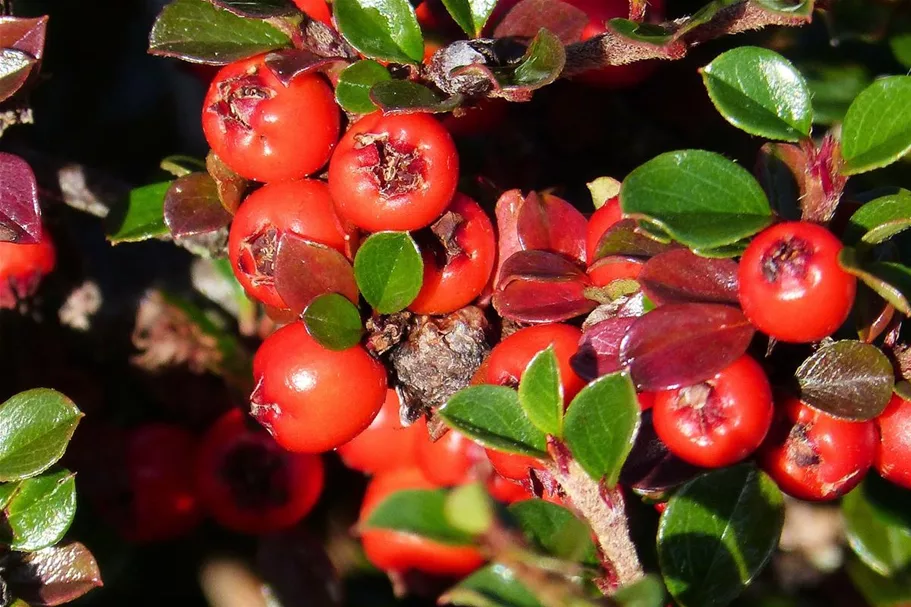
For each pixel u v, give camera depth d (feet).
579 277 0.62
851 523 0.66
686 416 0.59
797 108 0.60
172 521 0.70
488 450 0.62
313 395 0.61
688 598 0.59
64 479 0.61
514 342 0.61
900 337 0.63
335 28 0.64
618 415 0.57
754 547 0.59
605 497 0.58
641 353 0.59
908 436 0.60
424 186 0.60
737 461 0.59
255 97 0.61
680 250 0.60
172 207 0.64
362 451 0.67
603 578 0.58
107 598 0.69
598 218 0.62
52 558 0.62
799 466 0.60
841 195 0.61
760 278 0.58
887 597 0.68
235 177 0.63
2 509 0.61
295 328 0.62
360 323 0.61
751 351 0.60
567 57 0.63
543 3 0.65
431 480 0.65
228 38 0.62
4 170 0.63
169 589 0.70
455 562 0.66
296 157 0.62
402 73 0.63
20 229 0.63
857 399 0.59
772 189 0.61
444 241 0.62
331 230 0.62
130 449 0.70
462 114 0.63
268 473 0.69
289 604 0.69
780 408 0.60
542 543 0.58
